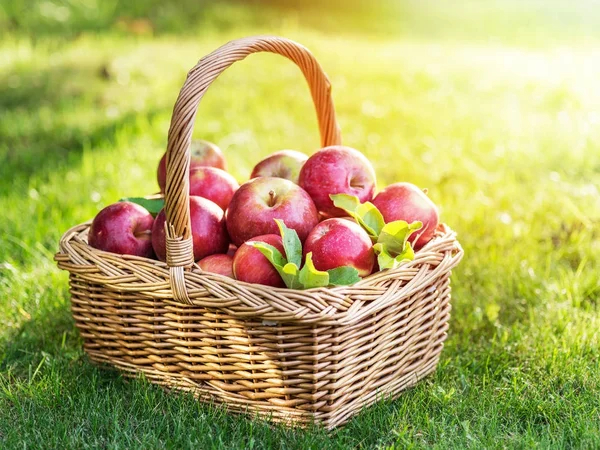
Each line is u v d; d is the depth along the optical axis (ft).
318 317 3.57
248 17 13.12
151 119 7.36
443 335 4.17
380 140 6.78
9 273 4.83
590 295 4.66
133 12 12.84
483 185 5.80
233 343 3.75
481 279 4.82
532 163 6.13
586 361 4.15
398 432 3.79
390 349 3.87
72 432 3.80
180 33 11.85
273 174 4.23
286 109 7.82
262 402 3.79
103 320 4.01
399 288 3.79
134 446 3.67
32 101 7.97
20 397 4.00
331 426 3.75
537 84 8.72
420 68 9.57
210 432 3.73
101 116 7.40
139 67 9.08
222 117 7.52
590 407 3.88
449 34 13.79
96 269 3.91
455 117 7.45
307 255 3.62
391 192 4.02
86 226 4.23
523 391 4.04
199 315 3.79
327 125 4.33
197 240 3.94
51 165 6.19
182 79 8.80
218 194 4.18
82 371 4.12
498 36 13.28
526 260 4.89
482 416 3.84
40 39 10.93
